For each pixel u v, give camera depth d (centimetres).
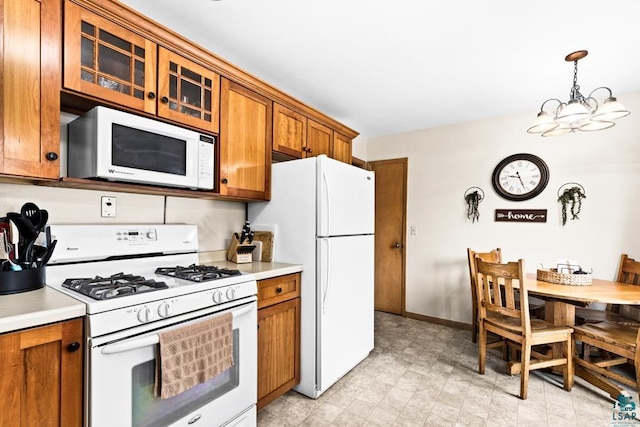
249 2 160
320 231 208
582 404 201
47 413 101
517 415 190
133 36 148
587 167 287
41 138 121
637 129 266
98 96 137
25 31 117
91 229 162
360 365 257
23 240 130
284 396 211
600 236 280
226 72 194
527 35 187
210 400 145
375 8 164
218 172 191
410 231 388
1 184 140
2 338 93
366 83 256
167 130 160
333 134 296
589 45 198
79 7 131
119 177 141
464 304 349
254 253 232
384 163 409
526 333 207
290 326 206
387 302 406
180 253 200
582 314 254
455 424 182
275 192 229
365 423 182
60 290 130
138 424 118
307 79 249
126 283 137
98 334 109
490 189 335
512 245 322
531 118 314
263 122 222
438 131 369
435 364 258
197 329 135
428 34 187
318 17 172
